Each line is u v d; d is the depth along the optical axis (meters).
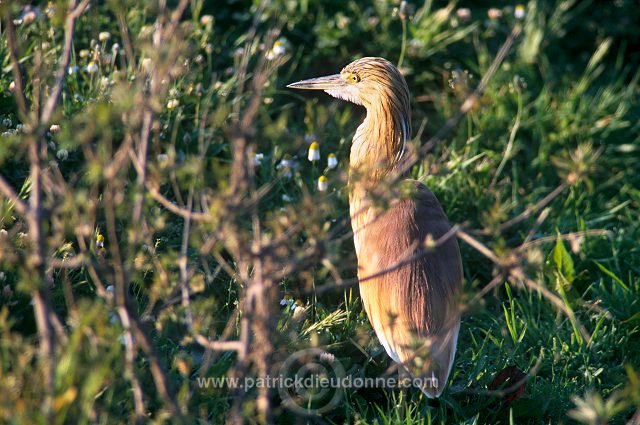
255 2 13.58
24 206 5.60
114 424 6.32
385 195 6.15
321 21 13.62
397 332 8.12
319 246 5.70
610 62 15.16
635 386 5.65
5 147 5.75
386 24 13.70
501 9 14.71
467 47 13.88
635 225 11.51
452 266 8.57
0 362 6.22
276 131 5.73
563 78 13.90
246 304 5.83
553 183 12.45
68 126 5.60
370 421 8.29
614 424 8.53
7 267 7.79
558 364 9.23
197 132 10.84
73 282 8.31
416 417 8.03
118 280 5.61
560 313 9.96
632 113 13.46
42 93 8.66
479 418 8.45
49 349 5.55
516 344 9.18
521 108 12.48
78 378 5.95
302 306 8.75
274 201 10.84
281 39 12.79
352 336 8.85
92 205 5.71
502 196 11.62
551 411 8.60
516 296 10.52
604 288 10.16
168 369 7.57
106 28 11.70
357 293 9.84
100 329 5.64
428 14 13.96
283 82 12.97
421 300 8.17
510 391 8.46
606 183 12.42
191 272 6.34
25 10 10.87
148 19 12.19
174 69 5.77
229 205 5.38
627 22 15.55
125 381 6.63
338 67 13.52
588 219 11.73
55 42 10.99
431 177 11.31
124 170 5.63
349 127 12.10
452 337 8.15
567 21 15.33
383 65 9.90
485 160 11.84
